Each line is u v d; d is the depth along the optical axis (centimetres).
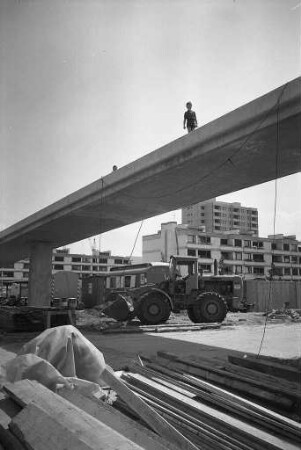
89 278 3294
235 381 596
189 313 1892
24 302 2814
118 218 1848
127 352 967
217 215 13238
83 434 271
